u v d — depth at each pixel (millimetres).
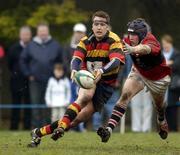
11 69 50875
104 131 27641
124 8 68500
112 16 68750
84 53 28406
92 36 28484
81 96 27641
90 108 28609
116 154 26078
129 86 29031
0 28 64562
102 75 27875
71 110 27281
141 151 27875
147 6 67875
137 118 49219
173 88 47938
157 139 35906
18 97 50969
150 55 28500
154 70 29203
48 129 28047
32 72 48594
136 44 28531
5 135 38625
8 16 65062
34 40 48844
